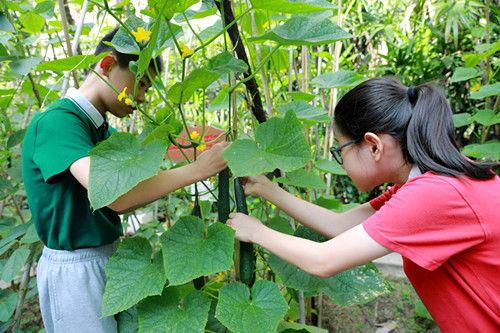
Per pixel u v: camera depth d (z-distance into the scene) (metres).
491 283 0.93
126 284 0.99
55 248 1.21
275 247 0.97
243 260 1.06
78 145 1.02
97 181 0.81
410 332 2.01
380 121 0.95
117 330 1.22
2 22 1.08
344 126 1.01
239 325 0.88
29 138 1.12
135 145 0.90
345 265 0.91
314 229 1.21
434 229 0.88
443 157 0.90
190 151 1.22
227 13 0.98
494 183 0.93
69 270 1.18
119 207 0.96
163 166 2.00
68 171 1.04
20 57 1.21
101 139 1.25
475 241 0.88
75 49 1.18
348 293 1.10
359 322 2.11
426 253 0.88
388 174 1.01
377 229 0.89
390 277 2.43
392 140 0.96
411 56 3.03
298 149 0.83
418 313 2.00
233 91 1.09
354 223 1.22
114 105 1.23
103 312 0.95
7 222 1.81
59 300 1.19
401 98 0.96
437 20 2.82
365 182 1.04
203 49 0.91
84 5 1.21
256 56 1.34
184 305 1.00
